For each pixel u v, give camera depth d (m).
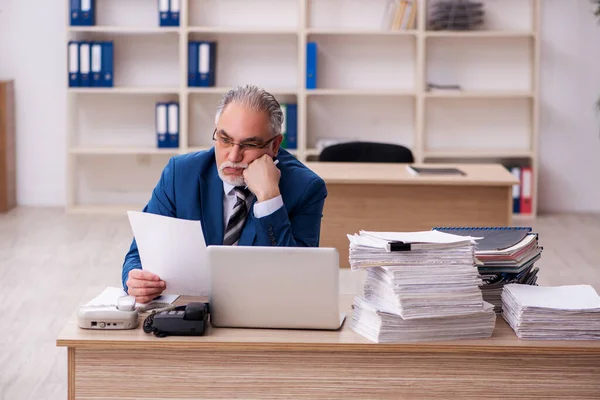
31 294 5.59
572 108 8.27
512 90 8.21
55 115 8.23
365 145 5.99
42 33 8.12
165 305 2.83
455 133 8.30
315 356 2.57
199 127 8.25
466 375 2.57
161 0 7.77
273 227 2.89
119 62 8.11
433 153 7.98
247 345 2.54
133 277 2.80
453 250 2.58
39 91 8.20
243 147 2.87
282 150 3.19
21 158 8.30
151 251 2.80
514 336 2.63
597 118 8.27
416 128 8.03
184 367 2.58
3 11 8.08
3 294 5.58
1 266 6.23
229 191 3.06
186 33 7.80
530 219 8.04
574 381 2.57
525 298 2.66
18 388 4.07
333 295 2.61
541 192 8.39
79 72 7.85
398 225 5.50
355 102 8.20
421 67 7.85
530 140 8.27
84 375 2.58
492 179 5.43
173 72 8.15
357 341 2.56
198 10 8.05
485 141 8.31
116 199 8.38
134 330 2.63
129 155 8.33
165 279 2.82
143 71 8.13
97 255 6.60
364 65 8.13
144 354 2.57
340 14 8.05
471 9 7.82
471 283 2.58
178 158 3.13
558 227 7.71
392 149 5.98
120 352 2.57
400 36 8.10
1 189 8.07
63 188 8.38
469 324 2.60
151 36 8.09
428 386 2.57
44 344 4.68
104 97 8.22
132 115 8.26
